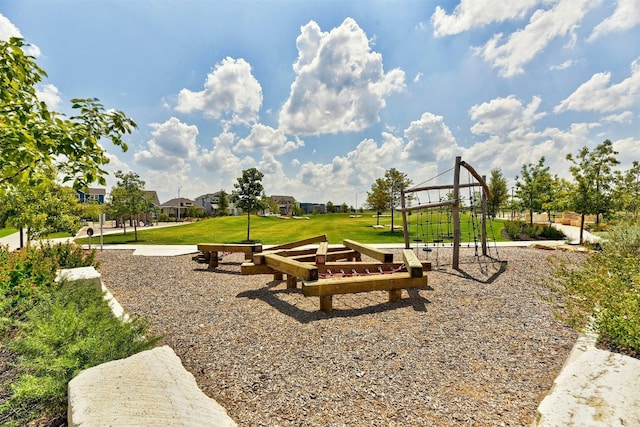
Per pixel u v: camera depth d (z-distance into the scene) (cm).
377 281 541
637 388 218
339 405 270
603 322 334
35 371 283
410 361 346
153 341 329
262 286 703
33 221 1191
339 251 976
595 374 237
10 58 299
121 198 2211
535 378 308
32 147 294
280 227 2988
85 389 224
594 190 1411
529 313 498
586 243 1027
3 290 418
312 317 490
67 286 497
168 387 237
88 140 346
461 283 699
